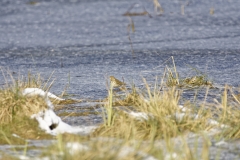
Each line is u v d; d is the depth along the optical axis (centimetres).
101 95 2950
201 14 7394
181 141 1925
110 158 1595
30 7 8744
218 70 3725
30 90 2469
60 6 8756
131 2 8881
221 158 1747
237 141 1952
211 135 2017
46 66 4194
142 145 1814
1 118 2255
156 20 7012
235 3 8362
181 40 5450
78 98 2877
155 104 2267
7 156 1741
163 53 4656
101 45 5319
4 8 8675
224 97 2305
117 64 4156
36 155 1759
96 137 1994
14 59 4644
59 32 6356
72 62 4356
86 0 9306
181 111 2238
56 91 3078
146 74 3622
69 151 1661
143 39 5612
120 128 2036
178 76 3344
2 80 3531
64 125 2223
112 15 7644
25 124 2203
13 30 6638
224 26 6328
